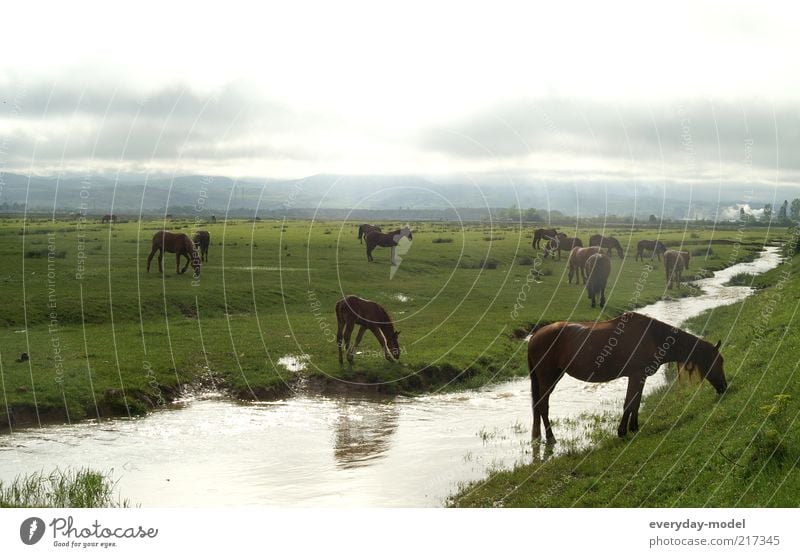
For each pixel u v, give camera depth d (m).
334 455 14.64
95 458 14.26
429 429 16.77
